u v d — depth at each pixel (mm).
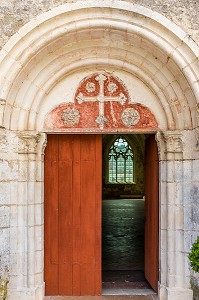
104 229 12250
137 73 6355
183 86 6020
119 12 5758
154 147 6754
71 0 5762
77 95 6465
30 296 6125
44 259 6641
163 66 6137
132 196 24266
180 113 6223
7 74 5789
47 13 5742
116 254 9070
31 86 6223
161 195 6430
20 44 5809
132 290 6820
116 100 6469
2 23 5824
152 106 6453
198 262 5191
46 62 6188
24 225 6203
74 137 6750
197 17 5781
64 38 5938
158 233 6609
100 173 6715
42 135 6402
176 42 5781
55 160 6719
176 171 6262
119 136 24812
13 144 6180
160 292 6336
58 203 6691
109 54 6289
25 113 6230
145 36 5805
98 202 6711
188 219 6152
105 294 6648
